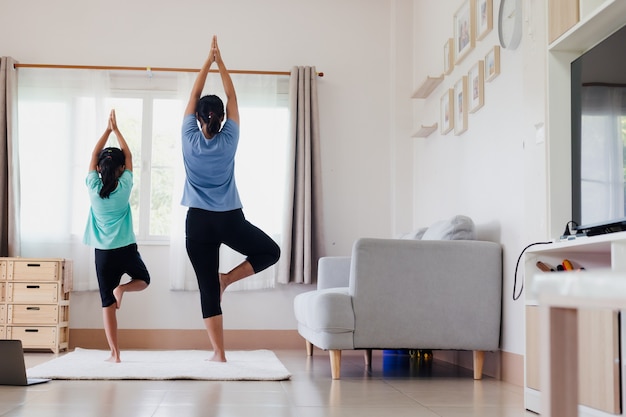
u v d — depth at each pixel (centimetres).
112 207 425
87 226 432
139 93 637
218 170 407
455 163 503
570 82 303
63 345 584
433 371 443
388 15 654
